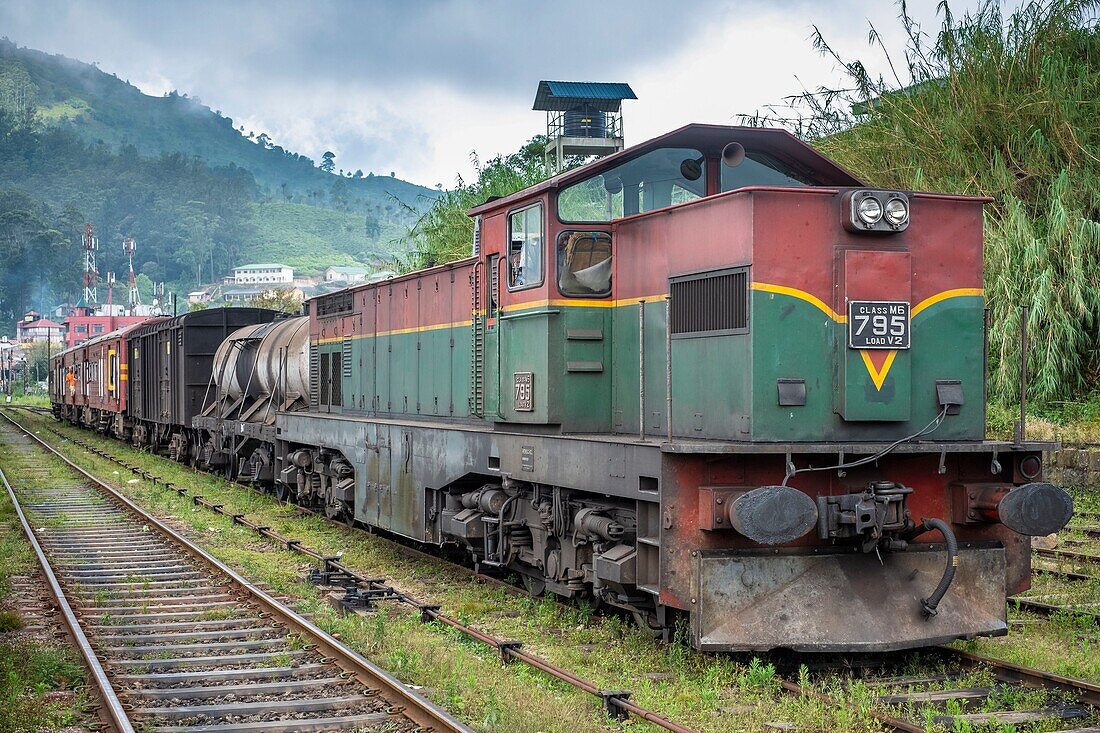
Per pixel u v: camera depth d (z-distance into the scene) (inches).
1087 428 654.5
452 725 230.1
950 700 251.4
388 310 549.3
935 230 299.1
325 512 632.4
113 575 453.4
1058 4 786.8
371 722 246.7
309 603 382.0
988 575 299.0
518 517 390.0
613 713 246.8
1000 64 792.9
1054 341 682.2
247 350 826.2
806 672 274.8
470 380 433.7
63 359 1946.4
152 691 269.1
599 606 359.9
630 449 296.2
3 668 289.4
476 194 1088.2
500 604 379.6
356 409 597.9
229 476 856.3
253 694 271.1
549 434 353.7
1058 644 315.3
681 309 314.3
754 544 282.7
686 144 328.2
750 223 283.6
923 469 297.4
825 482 286.5
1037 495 277.0
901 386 290.8
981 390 304.2
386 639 318.7
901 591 286.8
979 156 764.0
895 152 811.4
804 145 324.2
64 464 1016.9
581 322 350.0
